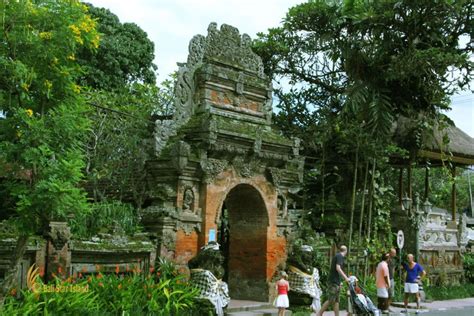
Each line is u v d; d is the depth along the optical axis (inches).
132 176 773.3
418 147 1026.1
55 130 465.1
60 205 457.4
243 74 786.8
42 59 470.3
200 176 716.7
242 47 807.7
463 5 860.0
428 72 861.8
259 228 799.7
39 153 450.0
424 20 870.4
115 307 553.0
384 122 869.8
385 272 772.6
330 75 1078.4
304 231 894.4
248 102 796.6
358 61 898.1
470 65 840.3
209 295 639.1
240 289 804.6
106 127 855.7
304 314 734.5
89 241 600.1
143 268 657.6
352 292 653.9
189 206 709.9
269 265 789.9
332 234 941.2
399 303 909.8
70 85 487.8
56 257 561.3
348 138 936.3
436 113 933.8
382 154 935.7
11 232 538.0
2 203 544.7
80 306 515.2
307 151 1034.7
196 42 752.3
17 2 455.2
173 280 634.2
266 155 780.6
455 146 1153.4
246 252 807.1
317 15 1006.4
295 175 837.2
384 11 881.5
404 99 919.7
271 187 804.0
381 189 986.1
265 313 708.0
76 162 466.3
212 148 713.6
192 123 726.5
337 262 660.7
